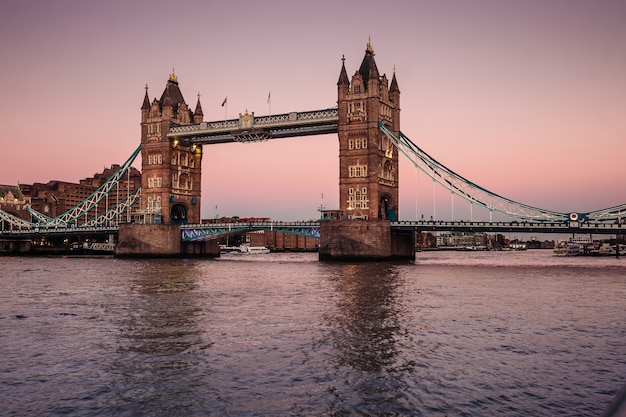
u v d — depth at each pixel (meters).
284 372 25.06
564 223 101.19
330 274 79.94
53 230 158.88
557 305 46.03
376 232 110.31
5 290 58.06
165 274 81.00
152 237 136.75
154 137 144.62
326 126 124.31
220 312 41.94
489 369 25.45
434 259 165.12
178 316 40.12
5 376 24.67
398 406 20.69
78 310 43.34
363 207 116.06
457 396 21.75
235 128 132.50
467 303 47.00
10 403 21.19
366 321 37.72
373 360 27.05
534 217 108.00
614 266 110.88
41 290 58.06
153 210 141.75
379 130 118.19
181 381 23.83
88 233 152.12
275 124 127.19
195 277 75.00
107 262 118.88
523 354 28.30
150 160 145.25
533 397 21.61
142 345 30.53
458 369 25.45
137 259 132.50
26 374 24.97
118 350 29.39
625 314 41.38
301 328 35.19
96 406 20.88
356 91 118.44
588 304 46.78
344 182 118.00
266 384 23.38
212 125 136.62
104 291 56.78
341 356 27.83
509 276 78.19
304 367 25.86
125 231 138.62
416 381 23.67
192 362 26.84
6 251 182.00
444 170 115.62
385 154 120.88
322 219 114.75
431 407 20.56
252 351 28.97
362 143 117.00
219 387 23.02
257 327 35.59
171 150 144.00
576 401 21.16
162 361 27.08
